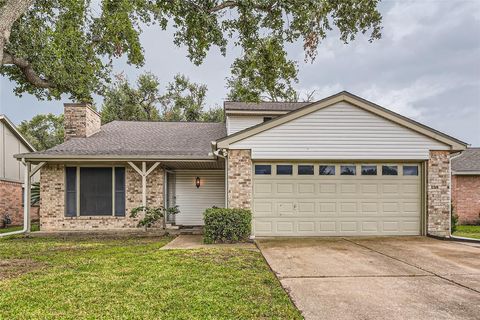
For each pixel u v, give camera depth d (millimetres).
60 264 6336
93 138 13062
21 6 6863
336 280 5203
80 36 11430
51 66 11125
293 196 9797
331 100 9672
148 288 4754
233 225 8867
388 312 3920
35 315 3801
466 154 17219
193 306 4070
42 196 11516
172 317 3740
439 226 9648
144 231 11148
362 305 4145
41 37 10867
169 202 13289
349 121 9703
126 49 10922
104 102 27344
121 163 11711
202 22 8891
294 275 5480
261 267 6016
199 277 5305
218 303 4168
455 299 4363
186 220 13609
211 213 8898
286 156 9594
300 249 7730
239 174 9562
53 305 4125
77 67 11539
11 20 6793
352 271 5746
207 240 8828
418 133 9758
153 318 3711
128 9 9633
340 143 9664
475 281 5164
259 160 9719
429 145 9750
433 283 5062
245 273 5574
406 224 9883
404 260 6590
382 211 9891
